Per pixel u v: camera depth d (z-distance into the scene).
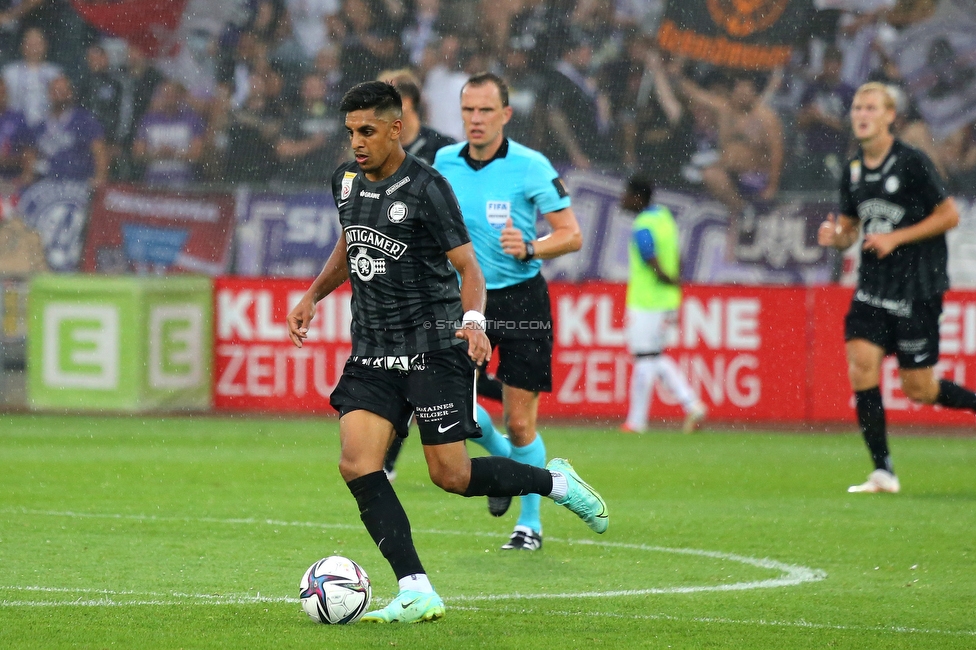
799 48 49.69
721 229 48.53
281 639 14.25
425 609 15.23
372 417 15.68
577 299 44.88
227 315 46.59
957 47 49.47
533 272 22.00
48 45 52.53
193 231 49.44
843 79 49.50
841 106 49.31
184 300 46.69
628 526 24.16
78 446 37.38
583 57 50.25
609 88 50.00
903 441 40.94
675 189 48.88
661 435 41.56
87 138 52.00
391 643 14.07
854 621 15.95
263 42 52.16
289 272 49.09
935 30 49.62
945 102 49.44
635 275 41.66
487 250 21.88
